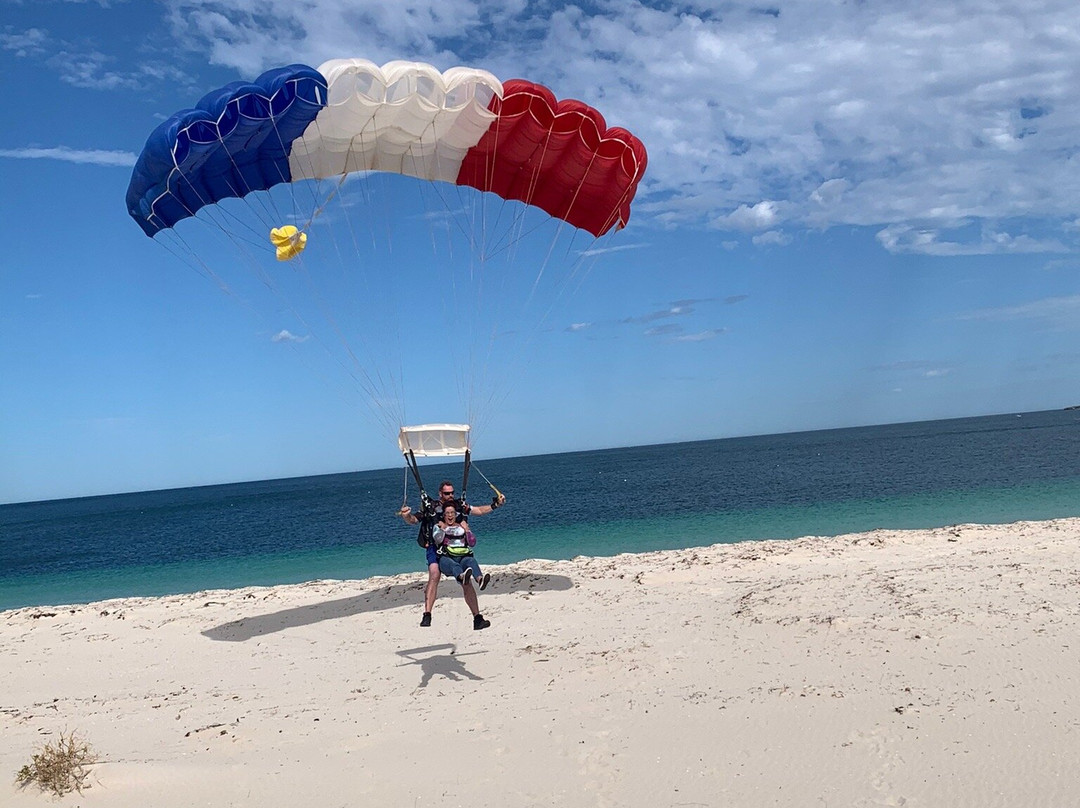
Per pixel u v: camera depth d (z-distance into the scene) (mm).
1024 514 23078
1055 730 5449
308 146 11688
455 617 11492
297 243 10648
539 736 6102
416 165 12945
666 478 63406
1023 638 7652
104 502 172000
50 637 12156
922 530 17578
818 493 36125
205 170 10984
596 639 9414
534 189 13148
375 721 6871
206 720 7316
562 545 23656
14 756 6195
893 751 5352
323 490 113188
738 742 5695
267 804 5031
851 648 7887
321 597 13977
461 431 10594
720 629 9273
